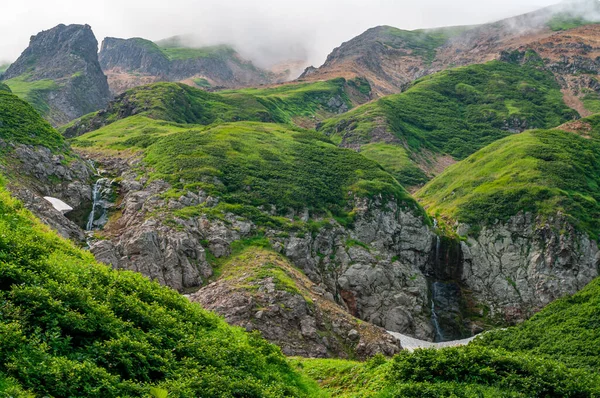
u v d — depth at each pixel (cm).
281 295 6197
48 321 1803
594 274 9338
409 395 2420
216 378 2106
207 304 6075
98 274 2430
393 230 9444
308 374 3309
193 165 9275
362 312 7925
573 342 4138
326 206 9331
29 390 1462
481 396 2358
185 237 7106
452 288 9506
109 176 9681
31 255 2228
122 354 1880
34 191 7819
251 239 7831
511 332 4759
